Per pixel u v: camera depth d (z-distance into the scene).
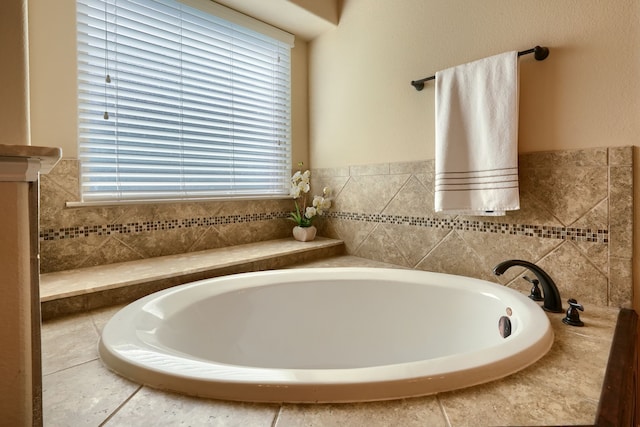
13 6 0.40
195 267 1.46
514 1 1.38
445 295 1.37
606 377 0.71
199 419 0.58
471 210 1.42
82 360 0.79
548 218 1.31
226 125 1.96
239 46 1.99
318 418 0.58
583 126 1.23
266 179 2.18
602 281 1.20
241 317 1.34
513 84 1.30
